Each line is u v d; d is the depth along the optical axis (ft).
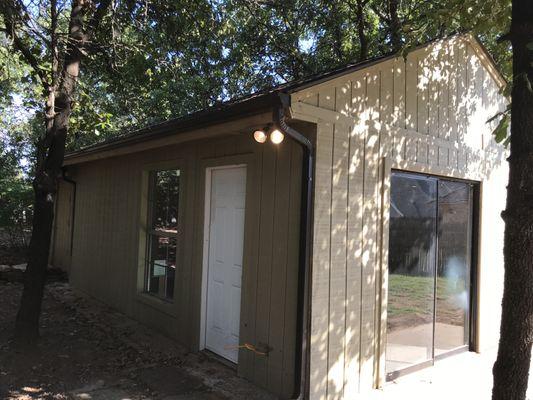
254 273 16.15
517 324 8.68
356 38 46.65
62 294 30.09
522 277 8.67
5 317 23.15
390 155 16.44
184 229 20.56
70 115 21.44
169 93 42.42
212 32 26.17
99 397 14.69
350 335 15.12
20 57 19.26
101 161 29.43
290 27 44.24
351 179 15.17
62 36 17.61
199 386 15.75
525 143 8.80
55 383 15.58
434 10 16.58
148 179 24.61
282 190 15.23
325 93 14.38
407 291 17.49
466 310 20.51
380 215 16.14
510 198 8.93
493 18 14.33
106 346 19.71
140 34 23.50
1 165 59.41
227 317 18.12
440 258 19.04
